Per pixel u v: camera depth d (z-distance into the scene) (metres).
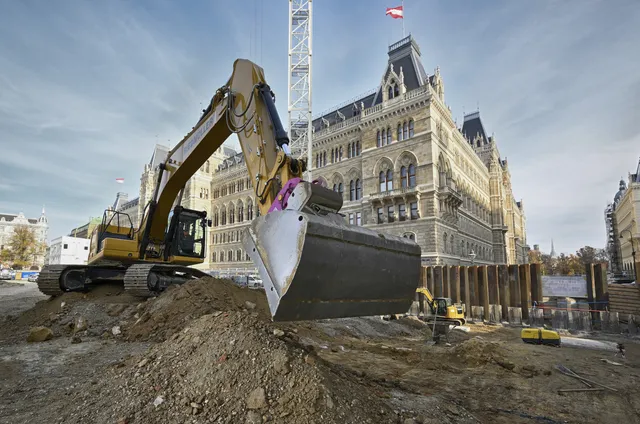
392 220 41.84
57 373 6.76
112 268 13.38
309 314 4.40
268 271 4.50
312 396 4.42
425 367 9.29
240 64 8.29
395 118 42.88
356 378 6.72
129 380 5.20
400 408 5.63
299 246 4.25
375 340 13.97
